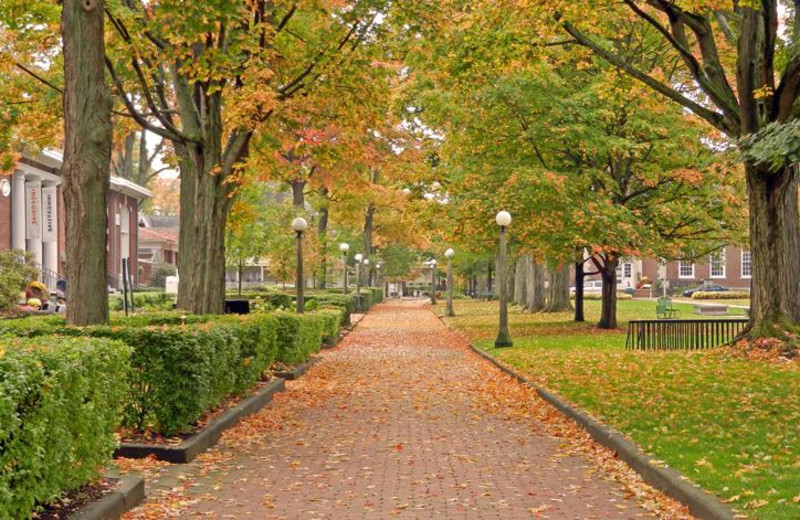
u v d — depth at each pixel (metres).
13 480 5.23
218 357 10.95
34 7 14.19
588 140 25.31
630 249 26.19
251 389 13.78
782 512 6.00
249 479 8.25
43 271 41.81
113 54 17.44
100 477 7.05
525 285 55.31
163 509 6.91
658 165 28.33
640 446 8.83
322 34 17.81
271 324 15.38
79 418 6.23
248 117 16.94
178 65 19.03
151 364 9.37
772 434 9.14
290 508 7.11
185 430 9.67
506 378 17.47
